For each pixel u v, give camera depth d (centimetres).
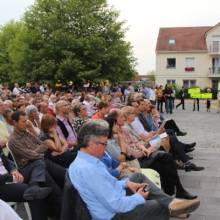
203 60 5222
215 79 5216
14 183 488
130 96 1008
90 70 3356
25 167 538
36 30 3488
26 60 3509
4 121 798
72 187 363
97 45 3391
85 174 361
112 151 568
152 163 611
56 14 3484
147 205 388
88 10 3503
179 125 1803
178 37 5397
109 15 3584
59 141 622
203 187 721
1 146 577
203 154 1024
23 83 3562
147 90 2589
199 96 2800
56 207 513
